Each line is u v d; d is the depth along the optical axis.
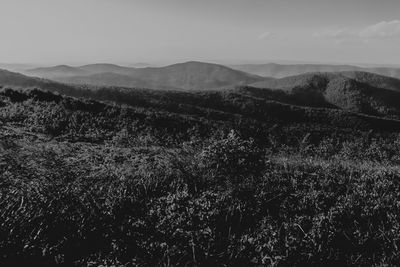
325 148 13.23
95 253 3.35
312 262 3.42
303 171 6.95
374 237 3.90
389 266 3.37
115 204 4.35
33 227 3.55
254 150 6.63
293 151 12.48
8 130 11.54
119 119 21.34
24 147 7.59
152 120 23.67
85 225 3.76
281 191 5.45
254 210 4.64
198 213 4.39
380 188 5.96
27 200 4.11
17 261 3.05
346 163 8.38
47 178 4.98
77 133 13.57
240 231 4.07
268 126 43.06
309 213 4.74
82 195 4.46
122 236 3.69
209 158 6.29
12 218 3.57
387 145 14.17
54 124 14.45
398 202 4.99
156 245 3.53
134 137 13.47
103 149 9.16
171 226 3.98
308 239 3.84
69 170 5.73
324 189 5.82
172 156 7.09
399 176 6.95
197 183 5.59
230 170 6.07
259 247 3.62
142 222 4.01
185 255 3.40
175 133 20.58
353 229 4.19
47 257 3.17
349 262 3.46
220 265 3.32
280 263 3.39
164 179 5.52
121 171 5.95
